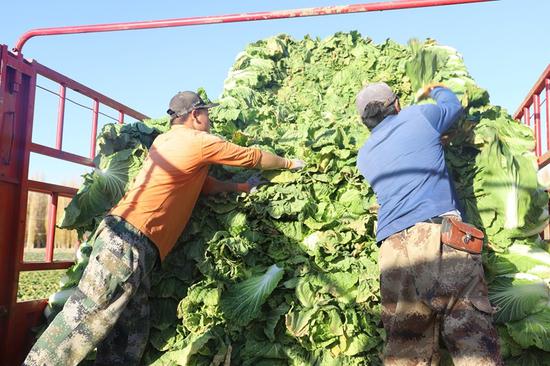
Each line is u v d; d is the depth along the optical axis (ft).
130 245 8.66
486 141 10.32
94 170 11.39
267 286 9.45
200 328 9.37
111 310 8.44
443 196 7.83
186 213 9.62
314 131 12.26
